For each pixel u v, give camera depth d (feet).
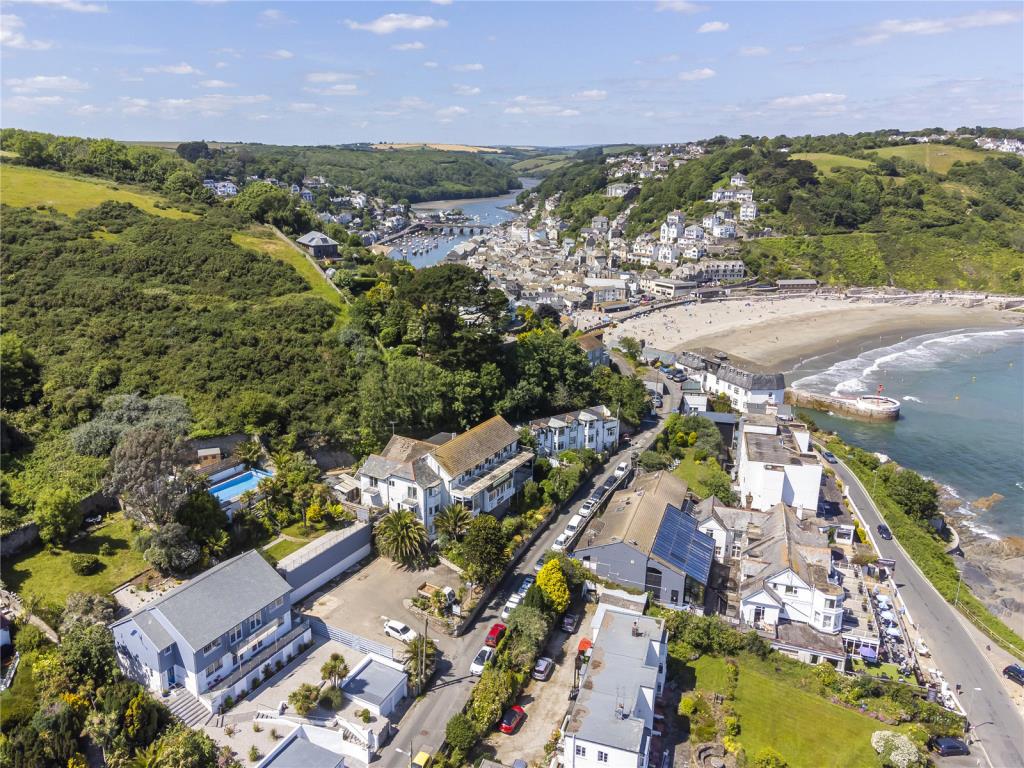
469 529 290.76
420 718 217.97
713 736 219.00
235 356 388.98
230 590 228.22
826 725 228.22
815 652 259.19
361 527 295.48
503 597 279.90
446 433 364.58
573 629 266.16
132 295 429.38
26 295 413.59
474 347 413.59
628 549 284.41
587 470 390.21
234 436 337.72
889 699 241.14
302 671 232.12
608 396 474.90
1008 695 253.65
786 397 605.31
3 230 472.44
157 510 261.65
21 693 198.90
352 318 459.73
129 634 212.84
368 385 369.50
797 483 359.66
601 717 194.08
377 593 273.13
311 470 324.80
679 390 548.72
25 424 318.65
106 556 263.08
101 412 333.01
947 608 305.32
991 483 459.32
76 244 479.82
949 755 222.28
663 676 236.22
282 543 284.82
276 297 477.77
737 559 320.91
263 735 203.51
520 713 223.30
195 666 207.21
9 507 274.36
